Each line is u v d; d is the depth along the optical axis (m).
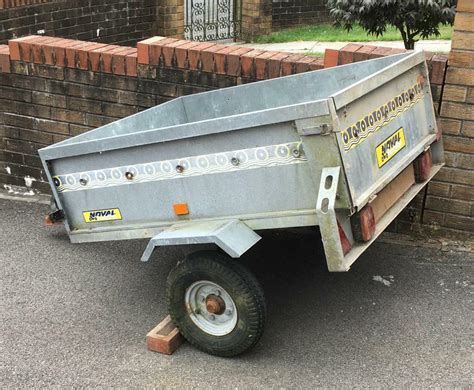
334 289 4.92
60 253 5.70
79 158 4.50
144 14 12.02
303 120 3.62
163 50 5.87
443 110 5.21
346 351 4.22
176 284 4.13
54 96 6.53
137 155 4.27
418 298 4.77
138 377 4.09
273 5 14.03
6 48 6.82
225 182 4.04
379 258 5.31
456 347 4.23
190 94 5.92
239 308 3.94
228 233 3.90
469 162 5.27
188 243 3.94
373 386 3.90
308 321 4.55
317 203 3.57
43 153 4.59
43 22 9.60
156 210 4.38
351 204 3.71
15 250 5.77
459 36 4.97
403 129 4.42
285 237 5.68
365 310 4.64
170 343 4.26
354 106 3.81
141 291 5.06
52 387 4.04
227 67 5.68
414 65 4.52
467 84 5.07
